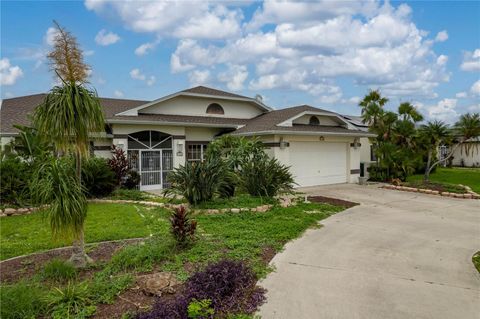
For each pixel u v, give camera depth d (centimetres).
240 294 472
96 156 1491
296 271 573
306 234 819
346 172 1973
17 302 403
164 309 402
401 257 652
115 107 1922
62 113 526
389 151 1934
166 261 591
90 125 561
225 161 1310
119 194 1389
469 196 1412
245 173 1227
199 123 1769
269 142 1669
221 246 684
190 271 545
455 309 443
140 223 916
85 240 746
